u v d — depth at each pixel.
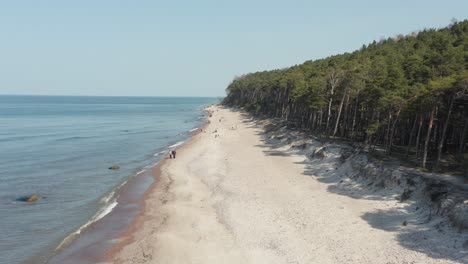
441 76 45.38
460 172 35.84
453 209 27.44
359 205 34.78
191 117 171.50
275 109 114.19
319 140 59.34
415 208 31.30
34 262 26.47
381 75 53.88
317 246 27.39
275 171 50.00
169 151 72.06
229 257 26.66
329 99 65.44
